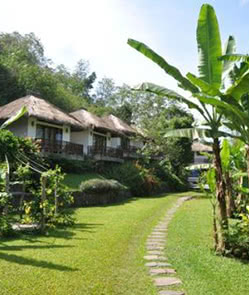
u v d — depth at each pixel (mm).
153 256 6766
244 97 7078
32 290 4641
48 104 22625
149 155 31344
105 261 6207
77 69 63906
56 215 9961
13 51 37812
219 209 7188
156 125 32375
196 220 11961
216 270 5953
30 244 7445
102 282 5086
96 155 26141
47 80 34594
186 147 31016
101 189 16812
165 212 14266
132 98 42438
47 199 10055
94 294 4617
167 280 5309
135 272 5676
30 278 5094
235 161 12039
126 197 20812
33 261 6004
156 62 6840
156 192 25266
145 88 7137
